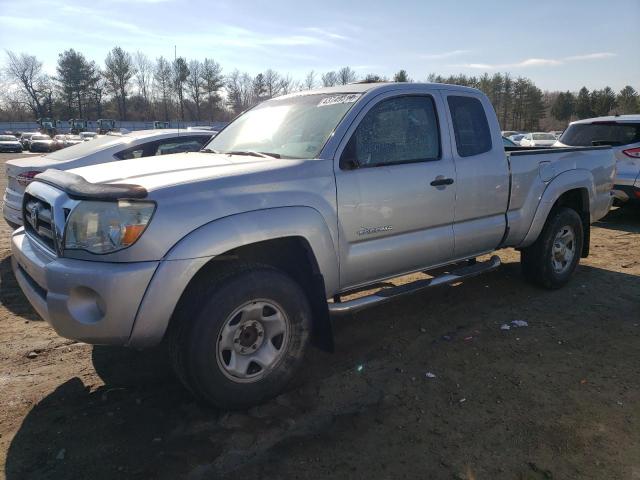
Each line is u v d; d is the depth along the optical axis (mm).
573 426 2922
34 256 3070
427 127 4031
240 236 2902
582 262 6348
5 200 6441
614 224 8938
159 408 3115
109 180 3018
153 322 2723
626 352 3867
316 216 3242
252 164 3252
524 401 3188
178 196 2797
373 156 3648
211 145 4391
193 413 3055
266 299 3033
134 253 2670
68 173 3312
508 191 4551
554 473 2537
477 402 3180
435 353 3857
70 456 2662
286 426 2932
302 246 3227
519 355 3814
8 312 4691
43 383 3416
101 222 2719
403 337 4152
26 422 2965
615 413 3053
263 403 3152
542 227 4934
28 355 3807
